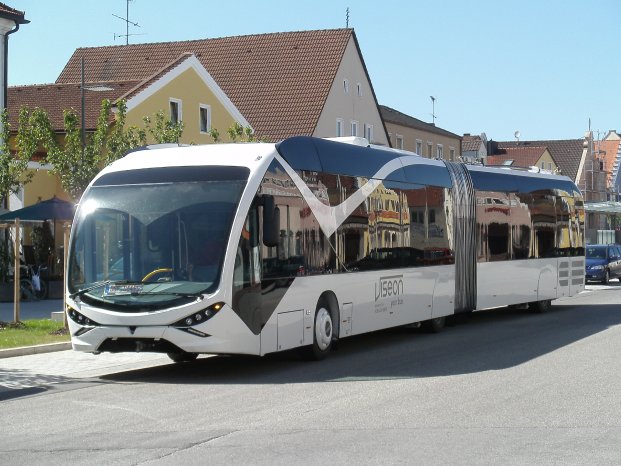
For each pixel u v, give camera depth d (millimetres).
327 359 15875
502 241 23469
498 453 8359
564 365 14398
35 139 24531
